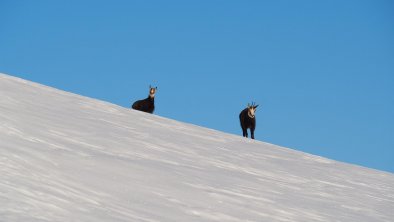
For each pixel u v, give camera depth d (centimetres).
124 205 2442
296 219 2931
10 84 5700
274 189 3616
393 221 3334
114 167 3075
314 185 4078
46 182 2409
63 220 1970
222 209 2797
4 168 2402
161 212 2481
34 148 2959
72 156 3047
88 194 2442
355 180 4628
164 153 4031
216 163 4153
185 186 3084
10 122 3509
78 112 5081
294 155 5512
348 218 3191
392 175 5291
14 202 2014
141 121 5528
